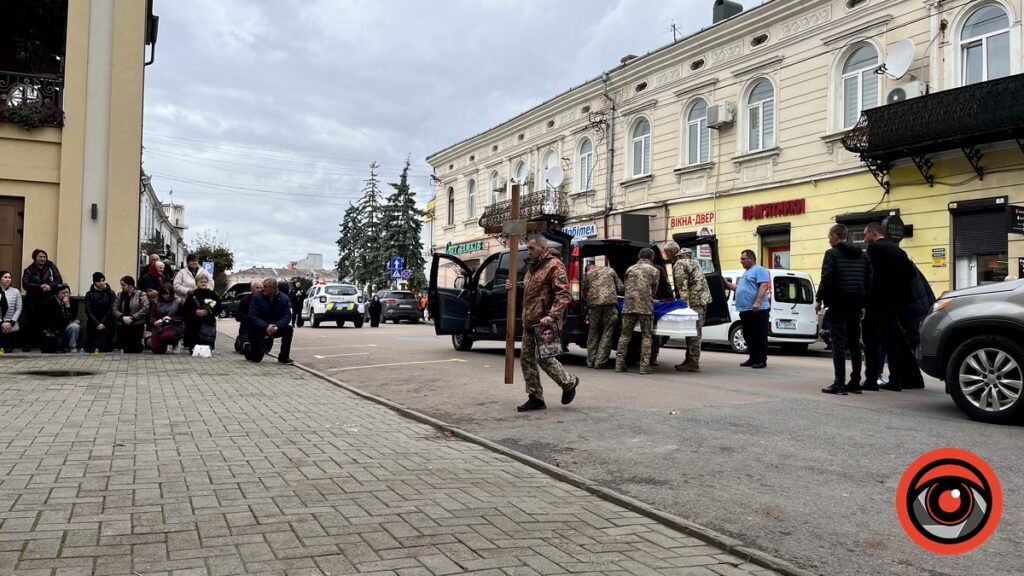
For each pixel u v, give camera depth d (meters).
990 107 14.40
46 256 12.53
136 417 6.47
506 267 13.16
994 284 6.88
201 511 3.82
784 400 7.71
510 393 8.42
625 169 25.80
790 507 4.15
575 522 3.88
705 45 22.33
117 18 14.04
